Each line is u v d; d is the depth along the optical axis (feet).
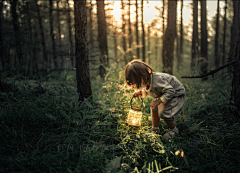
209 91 11.94
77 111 8.46
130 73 6.88
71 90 10.48
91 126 7.79
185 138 7.35
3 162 5.44
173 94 6.70
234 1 27.17
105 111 8.46
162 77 6.88
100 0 18.81
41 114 7.84
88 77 8.92
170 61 18.54
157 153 6.33
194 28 29.25
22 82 11.14
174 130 7.31
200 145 6.73
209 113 8.93
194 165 5.64
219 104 9.41
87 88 8.93
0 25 16.11
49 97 9.46
